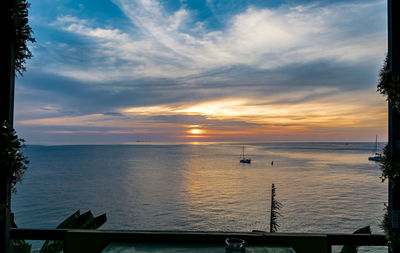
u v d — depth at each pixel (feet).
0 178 4.50
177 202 97.19
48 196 84.17
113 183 140.26
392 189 4.39
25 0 4.81
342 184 91.61
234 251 4.53
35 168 192.03
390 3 4.49
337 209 53.42
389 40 4.49
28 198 75.56
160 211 84.12
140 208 89.35
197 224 66.18
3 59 4.68
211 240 5.04
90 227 5.64
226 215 70.79
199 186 130.82
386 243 5.00
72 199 88.22
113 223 72.38
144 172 185.16
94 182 140.97
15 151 4.46
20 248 5.47
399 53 4.37
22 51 4.86
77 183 128.98
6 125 4.53
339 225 42.24
